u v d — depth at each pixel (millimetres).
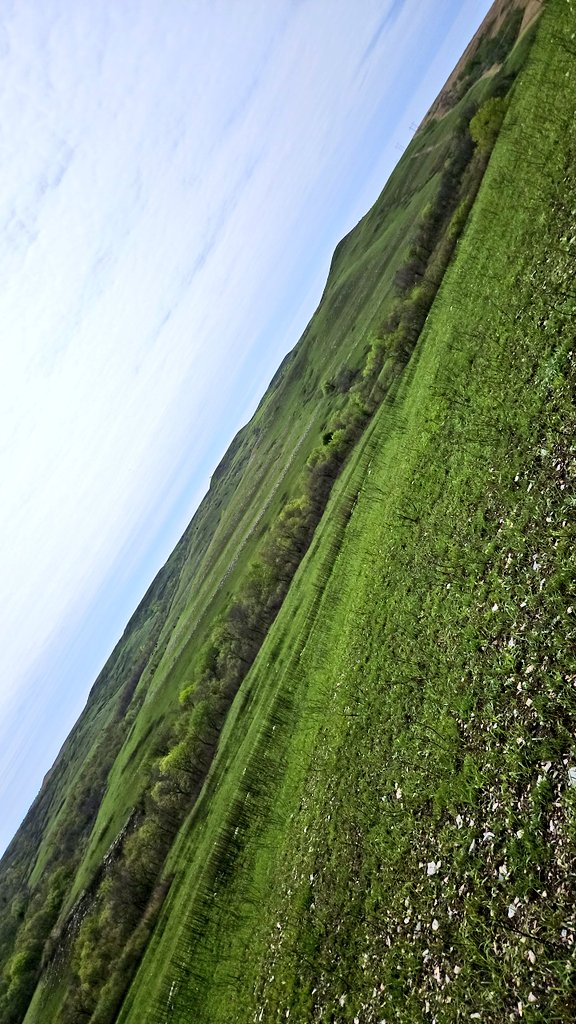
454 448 26812
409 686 19438
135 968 64875
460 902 10648
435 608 19734
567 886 8039
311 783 30312
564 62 33562
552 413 16391
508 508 16625
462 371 31219
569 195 24594
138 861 80125
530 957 8039
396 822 15641
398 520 31906
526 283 25062
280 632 77812
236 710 80500
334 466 97875
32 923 131000
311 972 17328
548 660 10992
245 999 23484
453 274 56469
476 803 11500
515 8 152125
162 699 173000
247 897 34625
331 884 19094
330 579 58750
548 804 9141
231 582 170625
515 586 13758
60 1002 89312
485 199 52062
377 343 100062
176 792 83812
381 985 12516
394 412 63094
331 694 34000
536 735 10328
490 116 64375
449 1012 9531
